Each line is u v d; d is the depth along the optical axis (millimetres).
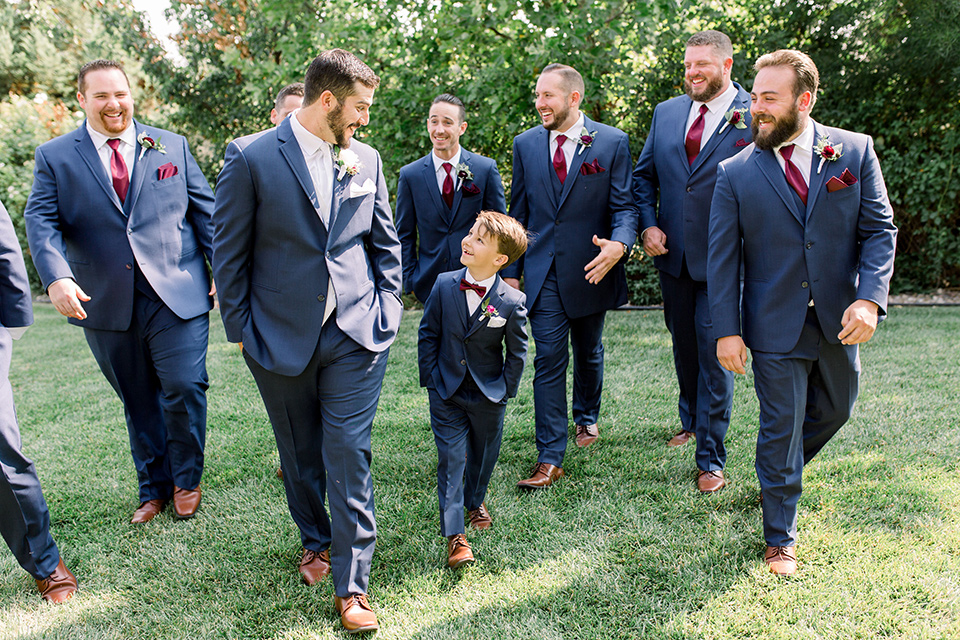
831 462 3283
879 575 2393
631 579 2500
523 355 2814
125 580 2652
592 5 6637
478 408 2789
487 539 2832
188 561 2756
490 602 2416
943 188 7223
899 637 2098
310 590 2535
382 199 2574
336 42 7551
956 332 5707
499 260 2701
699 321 3352
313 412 2529
